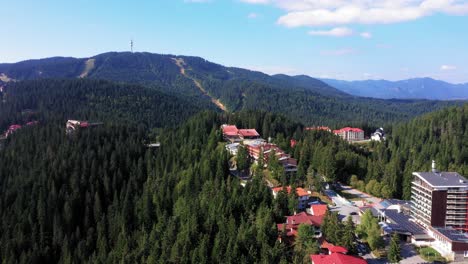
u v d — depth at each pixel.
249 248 126.88
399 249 126.62
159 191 184.12
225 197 157.00
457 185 146.00
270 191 160.75
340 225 133.62
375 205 179.75
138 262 143.25
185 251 133.00
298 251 124.50
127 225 177.25
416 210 158.00
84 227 188.38
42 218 185.12
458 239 133.00
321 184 188.00
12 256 167.00
